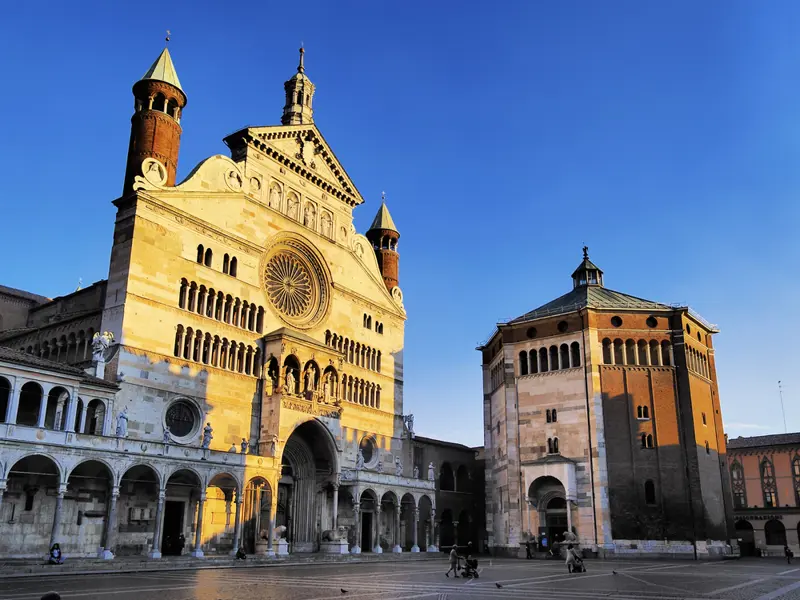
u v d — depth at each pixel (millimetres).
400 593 31297
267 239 71812
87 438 47469
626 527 76125
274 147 74500
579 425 80375
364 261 87125
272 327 69938
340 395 76750
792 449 113688
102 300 64250
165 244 60750
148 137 63344
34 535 48281
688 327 85438
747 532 114562
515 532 81125
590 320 82625
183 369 59844
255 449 64750
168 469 52688
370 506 79625
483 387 96812
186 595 29312
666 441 78875
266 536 61344
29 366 46156
